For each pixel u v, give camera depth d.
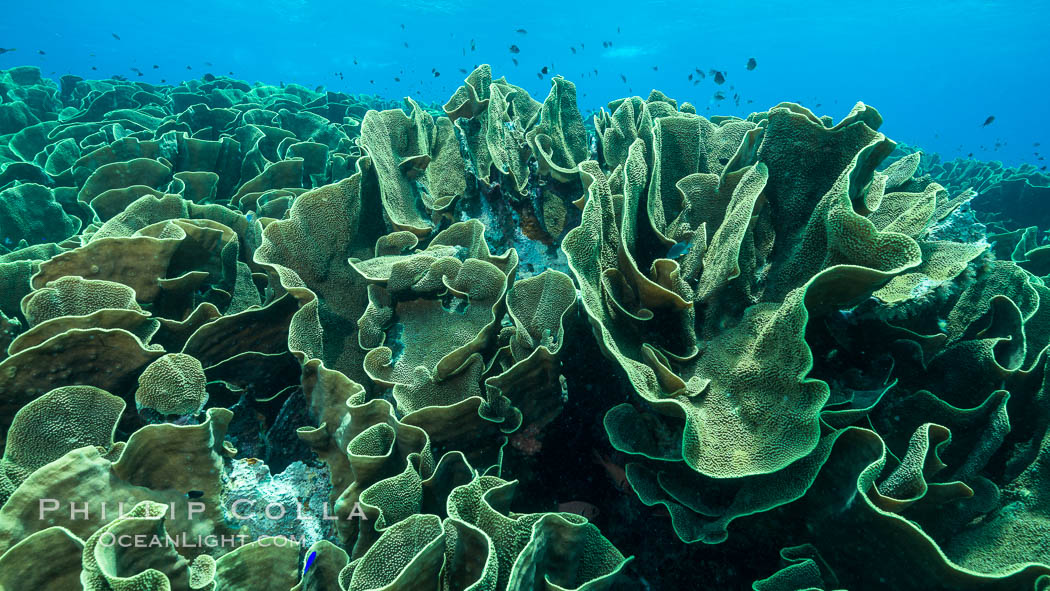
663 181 2.92
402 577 1.46
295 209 2.90
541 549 1.62
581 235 2.14
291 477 2.29
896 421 2.21
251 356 2.48
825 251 2.09
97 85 9.67
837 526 1.79
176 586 1.51
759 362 1.89
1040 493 1.92
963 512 1.91
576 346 2.55
